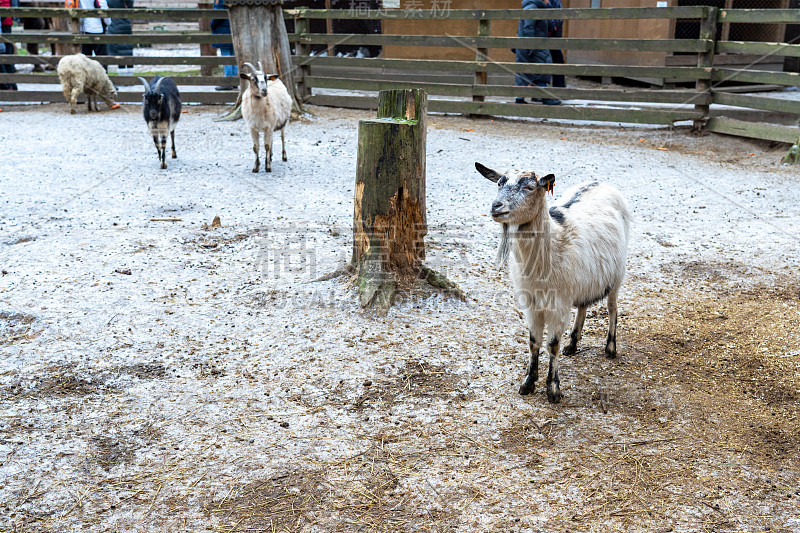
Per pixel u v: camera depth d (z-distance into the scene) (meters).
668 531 3.02
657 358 4.73
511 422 3.91
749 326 5.13
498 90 12.60
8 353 4.53
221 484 3.33
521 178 3.67
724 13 10.92
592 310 5.55
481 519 3.10
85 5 16.41
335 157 10.14
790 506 3.19
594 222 4.25
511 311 5.42
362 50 18.38
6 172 9.02
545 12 11.88
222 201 7.98
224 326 5.02
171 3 23.97
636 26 14.57
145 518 3.10
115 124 12.42
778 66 15.04
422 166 5.39
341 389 4.23
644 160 9.99
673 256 6.60
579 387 4.33
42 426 3.77
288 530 3.03
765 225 7.41
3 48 14.86
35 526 3.03
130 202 7.87
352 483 3.35
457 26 16.48
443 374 4.43
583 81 17.38
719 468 3.48
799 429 3.83
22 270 5.86
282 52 12.38
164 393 4.14
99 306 5.25
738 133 11.03
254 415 3.94
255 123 8.86
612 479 3.39
